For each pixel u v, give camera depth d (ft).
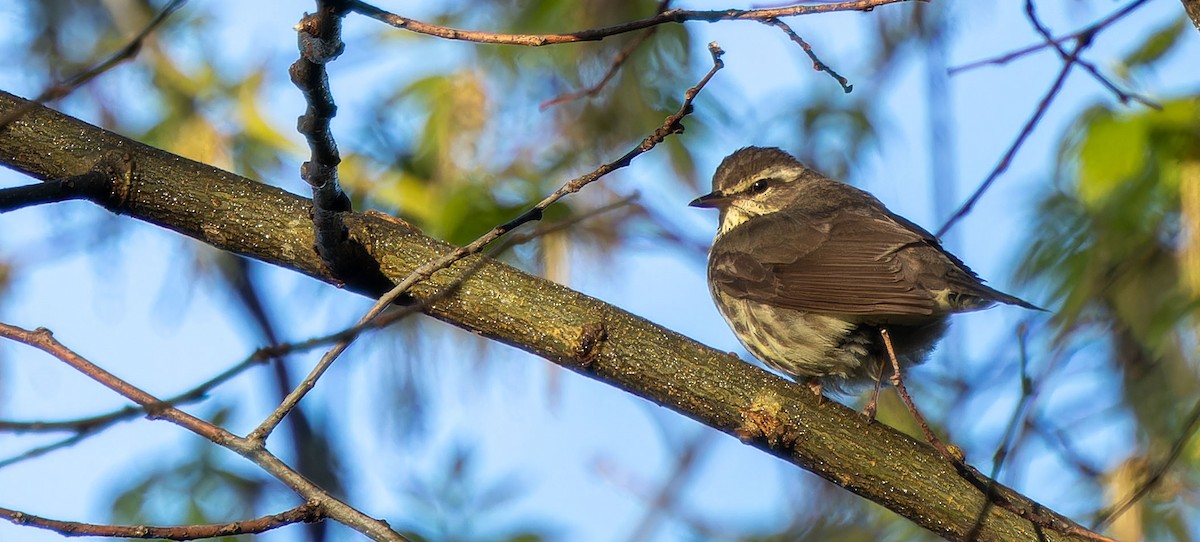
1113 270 39.45
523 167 42.24
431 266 24.89
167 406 20.93
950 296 36.01
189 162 28.71
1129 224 39.63
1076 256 40.60
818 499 45.06
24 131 28.09
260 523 22.75
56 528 21.89
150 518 38.60
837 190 43.65
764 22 25.38
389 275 28.50
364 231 28.60
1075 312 38.65
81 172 27.94
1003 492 28.48
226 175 28.78
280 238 28.40
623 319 28.68
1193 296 38.17
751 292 38.63
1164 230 39.88
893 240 38.75
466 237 39.27
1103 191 37.52
